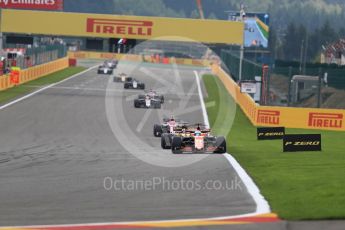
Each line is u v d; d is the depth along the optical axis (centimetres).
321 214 3862
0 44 19662
